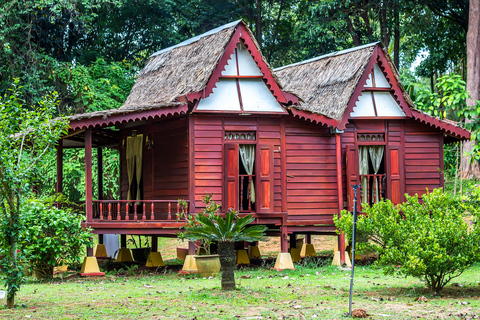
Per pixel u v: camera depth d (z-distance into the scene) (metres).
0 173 8.73
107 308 8.80
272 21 32.78
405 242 10.02
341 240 15.40
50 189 23.41
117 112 13.27
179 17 29.17
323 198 15.56
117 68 25.69
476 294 10.05
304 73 18.28
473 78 25.03
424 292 10.30
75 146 18.61
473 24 25.16
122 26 28.81
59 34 25.70
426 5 28.73
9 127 8.96
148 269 15.35
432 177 16.62
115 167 24.12
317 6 26.38
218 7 29.59
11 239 9.06
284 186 15.10
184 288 11.09
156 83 17.06
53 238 12.15
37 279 12.92
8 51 22.17
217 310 8.53
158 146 15.80
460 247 9.88
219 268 13.22
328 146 15.75
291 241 18.06
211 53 15.01
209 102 14.55
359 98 16.17
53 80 23.84
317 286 11.18
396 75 16.19
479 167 25.11
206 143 14.49
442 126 16.45
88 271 13.30
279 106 15.03
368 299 9.58
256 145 14.80
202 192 14.37
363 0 27.20
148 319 7.89
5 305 9.03
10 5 22.20
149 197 16.19
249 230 10.41
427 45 32.47
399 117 16.31
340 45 28.98
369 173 16.83
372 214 10.74
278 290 10.54
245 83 14.91
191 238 10.48
